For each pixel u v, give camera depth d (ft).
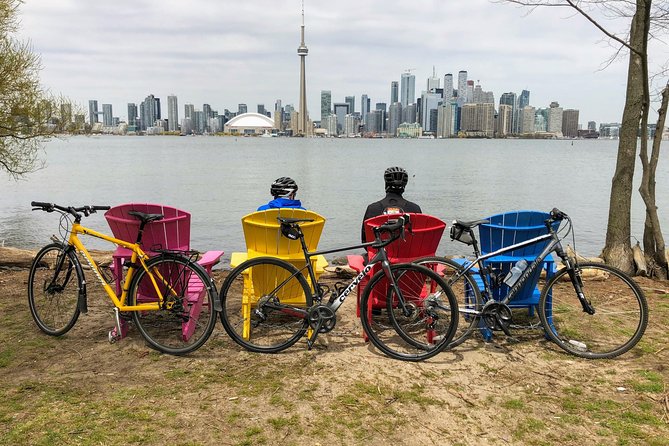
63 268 16.16
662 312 18.53
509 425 11.43
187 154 303.68
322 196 98.53
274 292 15.25
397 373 13.88
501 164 211.41
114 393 12.55
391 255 15.60
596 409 12.05
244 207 82.17
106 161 217.97
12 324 17.07
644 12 21.67
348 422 11.46
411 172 161.79
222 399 12.35
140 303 15.44
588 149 478.59
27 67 35.47
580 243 54.95
